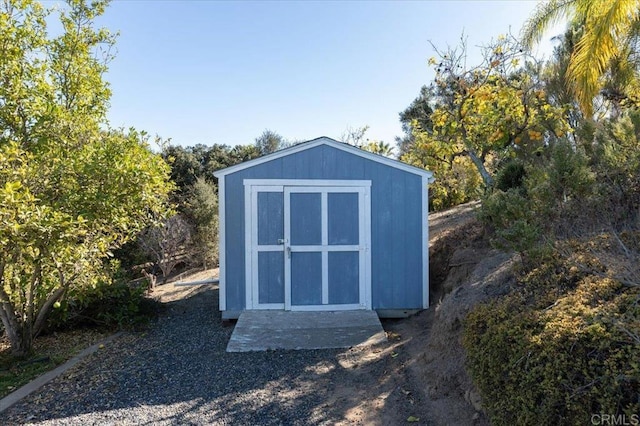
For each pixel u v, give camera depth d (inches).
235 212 238.1
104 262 246.7
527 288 128.3
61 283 183.2
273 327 209.2
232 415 123.4
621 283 103.8
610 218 157.0
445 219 401.1
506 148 301.9
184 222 439.8
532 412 81.6
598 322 83.0
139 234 383.9
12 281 182.2
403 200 245.1
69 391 142.8
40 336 216.1
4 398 136.8
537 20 291.4
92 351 189.2
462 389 123.5
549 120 289.7
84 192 179.2
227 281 237.6
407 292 244.1
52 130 197.0
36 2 223.3
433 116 315.9
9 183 138.8
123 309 229.0
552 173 149.7
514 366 89.7
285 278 239.1
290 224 239.9
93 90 250.5
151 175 196.2
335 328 207.6
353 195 242.5
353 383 145.9
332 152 241.9
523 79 299.9
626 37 295.4
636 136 186.9
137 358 177.6
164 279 398.3
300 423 118.1
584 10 269.1
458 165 405.7
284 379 150.5
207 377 153.5
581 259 125.0
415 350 173.3
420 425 114.0
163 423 118.7
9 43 199.3
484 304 125.5
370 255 242.5
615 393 70.5
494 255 208.1
